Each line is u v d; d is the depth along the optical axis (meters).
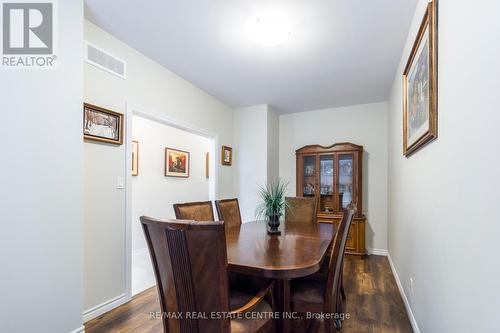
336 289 1.76
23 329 1.52
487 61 0.88
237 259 1.51
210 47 2.60
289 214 3.31
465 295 1.06
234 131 4.62
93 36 2.24
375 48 2.58
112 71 2.40
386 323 2.09
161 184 4.61
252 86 3.62
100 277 2.24
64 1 1.79
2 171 1.45
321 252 1.67
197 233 1.07
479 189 0.94
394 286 2.83
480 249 0.93
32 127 1.59
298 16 2.09
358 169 4.12
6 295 1.45
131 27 2.28
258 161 4.41
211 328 1.15
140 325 2.06
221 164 4.23
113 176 2.38
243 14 2.08
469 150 1.03
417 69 1.85
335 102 4.31
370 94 3.92
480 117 0.93
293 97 4.07
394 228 3.21
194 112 3.59
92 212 2.19
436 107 1.43
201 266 1.11
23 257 1.53
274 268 1.36
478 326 0.95
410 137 2.12
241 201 4.50
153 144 4.46
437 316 1.43
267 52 2.68
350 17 2.10
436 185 1.45
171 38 2.45
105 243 2.29
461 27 1.11
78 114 1.85
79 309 1.82
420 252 1.82
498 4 0.80
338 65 2.96
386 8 1.99
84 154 2.14
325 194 4.39
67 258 1.75
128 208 2.50
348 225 1.68
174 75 3.21
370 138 4.34
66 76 1.78
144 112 2.75
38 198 1.60
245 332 1.30
